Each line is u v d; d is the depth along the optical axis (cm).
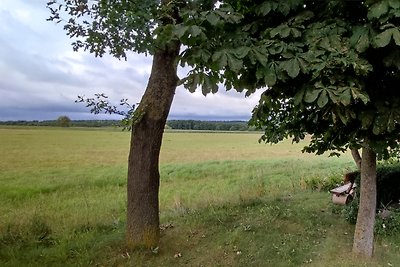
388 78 354
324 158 2445
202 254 479
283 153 3159
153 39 358
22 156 2530
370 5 277
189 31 266
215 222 607
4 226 642
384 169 758
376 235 535
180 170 1972
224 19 288
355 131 376
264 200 802
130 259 464
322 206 727
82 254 484
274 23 356
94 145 3484
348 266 434
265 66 284
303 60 283
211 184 1467
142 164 495
